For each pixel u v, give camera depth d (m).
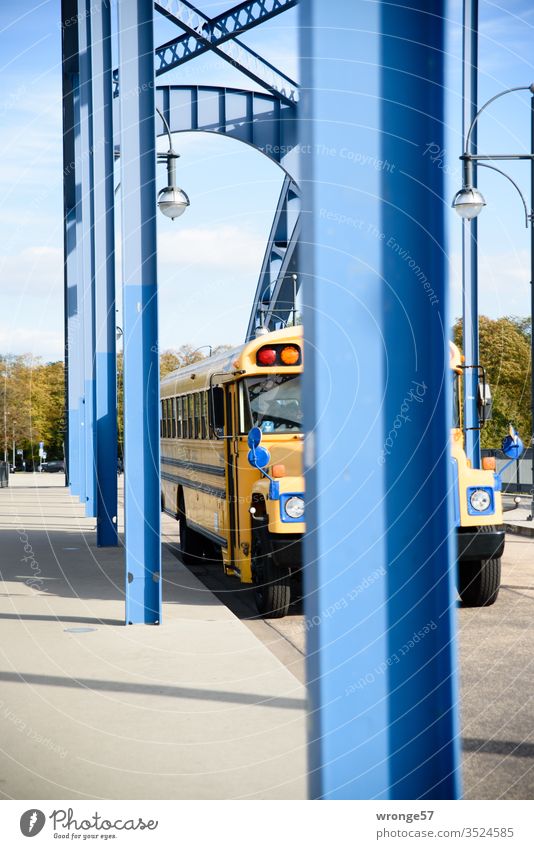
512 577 12.65
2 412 72.12
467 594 10.23
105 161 17.31
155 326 9.28
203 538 14.91
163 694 6.35
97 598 10.63
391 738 2.76
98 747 5.21
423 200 2.70
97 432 16.55
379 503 2.71
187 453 14.57
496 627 9.05
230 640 8.18
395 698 2.76
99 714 5.88
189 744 5.25
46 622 9.13
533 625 9.12
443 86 2.69
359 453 2.70
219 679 6.78
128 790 4.52
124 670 7.07
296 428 10.59
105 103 17.52
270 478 9.73
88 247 22.58
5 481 46.25
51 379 73.69
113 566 13.61
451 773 2.78
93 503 23.48
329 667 2.73
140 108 9.19
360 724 2.75
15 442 76.12
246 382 10.66
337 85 2.67
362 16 2.66
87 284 22.23
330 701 2.74
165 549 16.89
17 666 7.24
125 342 9.23
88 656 7.58
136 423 9.12
